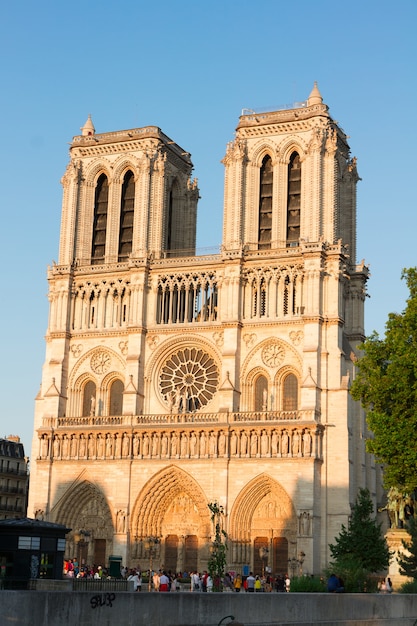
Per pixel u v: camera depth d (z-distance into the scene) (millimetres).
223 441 140875
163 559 144125
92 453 148250
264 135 151375
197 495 141375
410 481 99438
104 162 160625
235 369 143875
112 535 145875
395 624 63750
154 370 150625
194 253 161375
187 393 147625
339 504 135875
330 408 139125
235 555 137625
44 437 151000
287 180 149500
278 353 143625
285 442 137625
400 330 102688
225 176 151500
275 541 137750
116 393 152875
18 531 71312
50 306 157875
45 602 44344
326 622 58250
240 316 146000
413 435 98688
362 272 150250
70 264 157000
